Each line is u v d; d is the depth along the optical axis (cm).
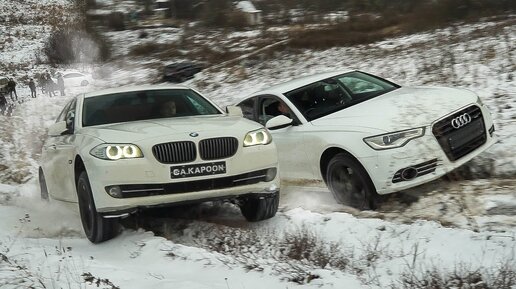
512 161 762
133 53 4428
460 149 704
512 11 2866
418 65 1684
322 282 447
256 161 628
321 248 543
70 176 679
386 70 1741
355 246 552
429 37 2441
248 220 684
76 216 772
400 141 671
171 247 561
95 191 595
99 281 443
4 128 2209
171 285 447
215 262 515
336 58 2325
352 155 693
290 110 793
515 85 1215
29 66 5522
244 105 873
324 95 802
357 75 852
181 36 4944
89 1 6047
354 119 717
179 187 598
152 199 593
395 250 528
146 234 616
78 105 727
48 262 516
